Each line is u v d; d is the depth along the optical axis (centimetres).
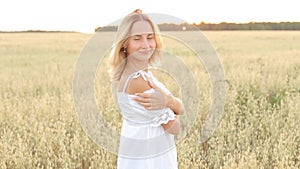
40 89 1002
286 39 3077
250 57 1720
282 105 708
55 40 2786
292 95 799
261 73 1193
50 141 543
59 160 488
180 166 462
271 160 505
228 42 2775
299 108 673
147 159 296
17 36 3169
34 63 1642
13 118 672
